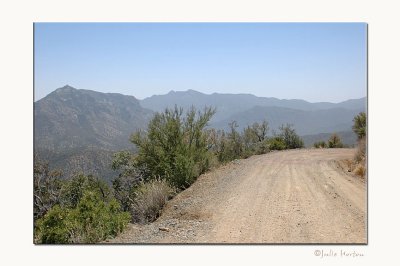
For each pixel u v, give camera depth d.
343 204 9.53
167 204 10.98
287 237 7.29
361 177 13.58
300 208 9.23
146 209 10.48
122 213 9.05
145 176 16.33
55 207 9.10
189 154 15.15
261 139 31.38
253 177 13.97
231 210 9.38
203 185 13.16
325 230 7.60
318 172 14.88
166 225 8.76
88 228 8.41
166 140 15.12
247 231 7.70
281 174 14.48
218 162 18.22
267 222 8.20
